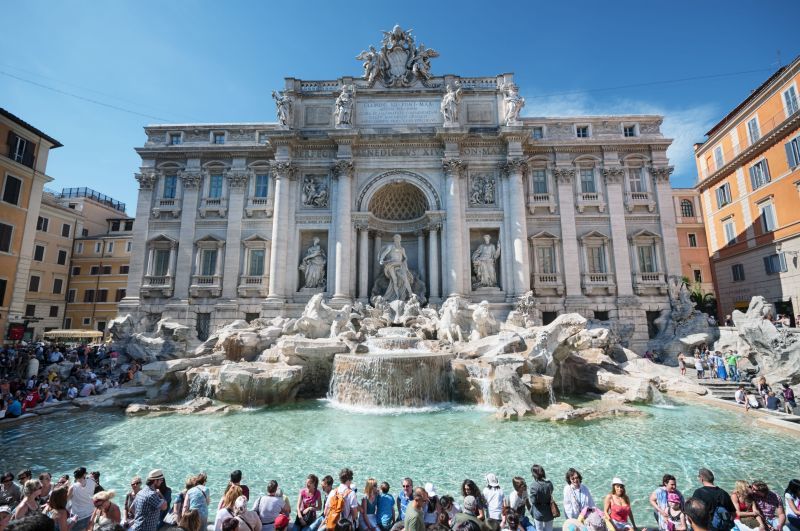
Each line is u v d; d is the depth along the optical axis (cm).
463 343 2422
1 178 2867
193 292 3316
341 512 762
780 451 1281
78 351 2809
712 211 3862
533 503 773
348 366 2030
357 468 1155
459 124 3334
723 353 2608
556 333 2189
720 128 3703
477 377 1934
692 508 675
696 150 4094
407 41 3588
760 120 3225
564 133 3562
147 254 3422
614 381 2084
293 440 1408
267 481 1074
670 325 3109
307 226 3338
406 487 829
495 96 3491
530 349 2066
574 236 3353
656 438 1409
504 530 732
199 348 2522
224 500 753
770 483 1055
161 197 3516
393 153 3400
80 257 5181
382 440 1399
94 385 2178
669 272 3288
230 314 3256
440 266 3266
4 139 2884
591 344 2573
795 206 2917
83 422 1661
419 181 3359
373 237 3519
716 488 724
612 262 3341
